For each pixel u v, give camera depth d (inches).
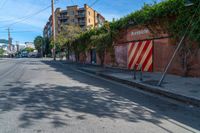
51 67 1136.2
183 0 547.8
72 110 295.6
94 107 313.3
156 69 725.3
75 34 1857.8
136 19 788.6
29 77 658.8
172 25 614.2
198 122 258.8
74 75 746.2
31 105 317.1
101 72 784.9
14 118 259.4
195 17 514.9
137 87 507.5
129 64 896.9
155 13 673.6
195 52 561.0
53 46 2358.5
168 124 249.4
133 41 858.8
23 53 4212.6
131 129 230.1
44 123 243.4
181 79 549.6
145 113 291.0
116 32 936.3
